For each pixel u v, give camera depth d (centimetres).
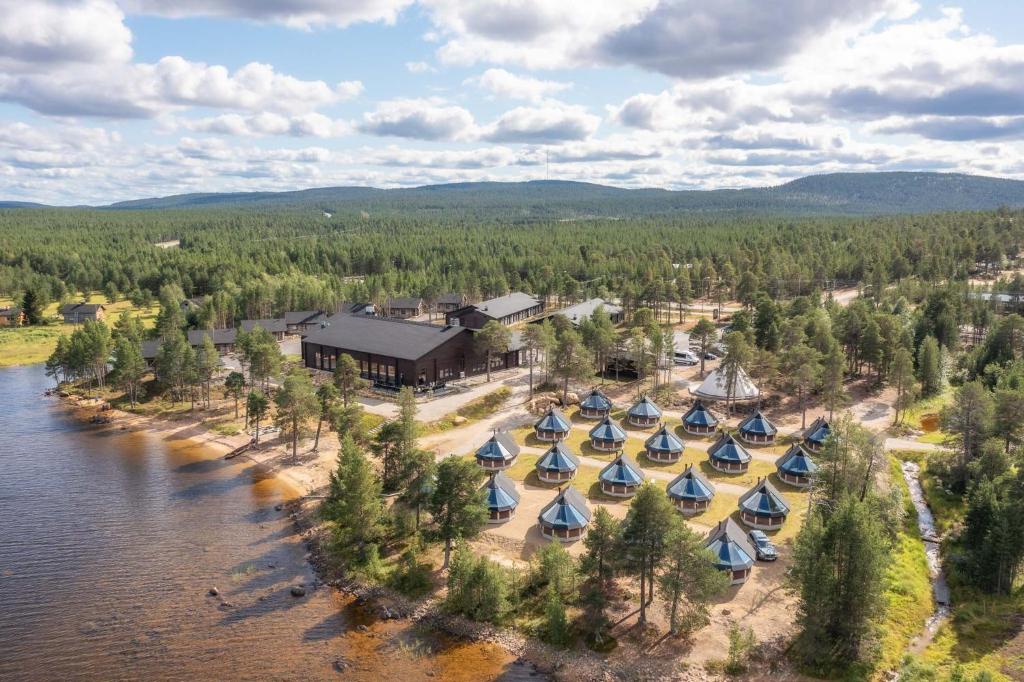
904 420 9888
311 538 6762
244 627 5300
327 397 9088
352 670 4819
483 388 11300
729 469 8169
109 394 12162
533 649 5041
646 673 4712
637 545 5028
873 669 4678
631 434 9481
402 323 12912
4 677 4681
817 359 10375
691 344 12650
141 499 7700
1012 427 7856
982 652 4862
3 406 11675
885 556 4828
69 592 5766
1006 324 11631
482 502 5881
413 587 5806
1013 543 5575
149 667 4816
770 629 5109
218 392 11988
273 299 19400
